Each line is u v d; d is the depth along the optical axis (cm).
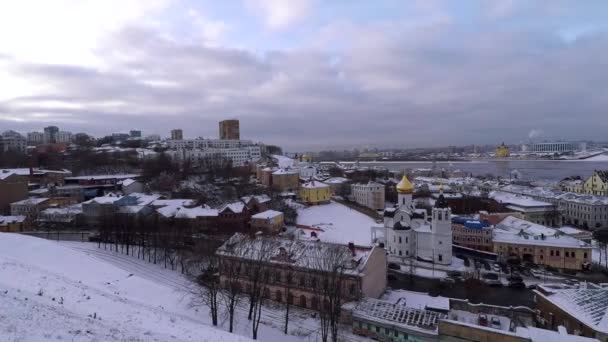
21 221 14250
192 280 9088
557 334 4981
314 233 13300
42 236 13450
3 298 3866
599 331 5288
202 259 9812
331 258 7175
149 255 10844
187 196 19125
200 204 17100
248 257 7781
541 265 10969
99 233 13275
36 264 7806
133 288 7388
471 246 12238
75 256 8925
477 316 6034
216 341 4356
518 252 11412
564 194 18688
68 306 4444
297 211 18662
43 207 16125
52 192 18812
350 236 14338
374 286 7675
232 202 16425
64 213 15238
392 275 10106
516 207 17538
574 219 17262
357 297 7019
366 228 15762
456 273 10275
